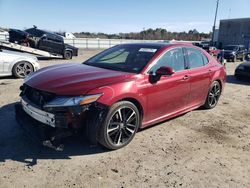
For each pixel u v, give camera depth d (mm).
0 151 3785
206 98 6016
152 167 3617
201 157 3982
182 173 3523
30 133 3699
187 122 5387
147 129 4875
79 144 4094
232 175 3559
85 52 26906
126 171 3484
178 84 4828
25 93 4035
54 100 3473
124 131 4047
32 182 3145
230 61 22328
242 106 6941
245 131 5137
